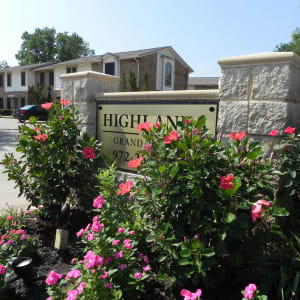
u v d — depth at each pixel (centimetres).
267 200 228
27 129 359
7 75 3925
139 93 378
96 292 185
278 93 268
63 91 462
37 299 227
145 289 230
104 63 2827
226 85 298
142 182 253
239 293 224
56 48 5928
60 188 366
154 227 254
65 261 283
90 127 434
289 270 211
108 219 259
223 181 202
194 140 223
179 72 3031
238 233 209
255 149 231
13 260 241
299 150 248
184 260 207
